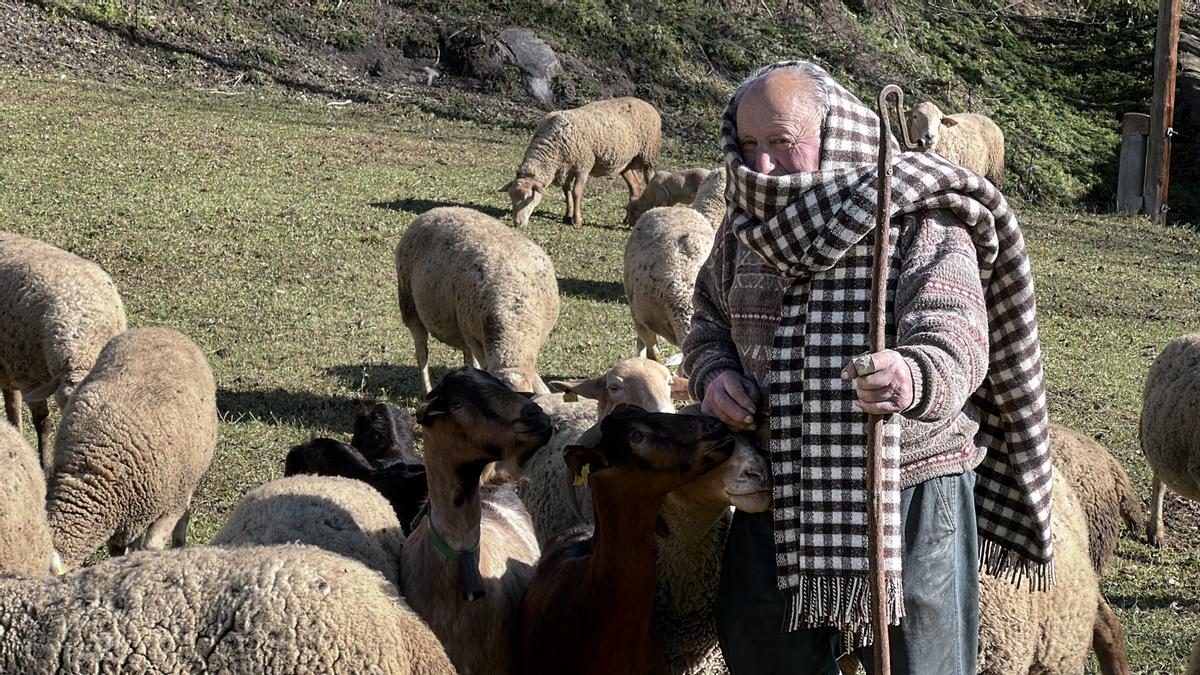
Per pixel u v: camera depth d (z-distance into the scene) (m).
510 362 9.34
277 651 3.28
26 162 16.80
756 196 3.33
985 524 3.74
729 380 3.62
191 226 14.94
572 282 14.64
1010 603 4.50
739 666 3.78
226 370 10.38
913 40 31.83
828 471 3.35
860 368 2.95
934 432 3.38
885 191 3.02
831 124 3.37
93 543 6.48
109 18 24.97
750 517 3.72
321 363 10.88
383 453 6.42
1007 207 3.39
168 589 3.35
